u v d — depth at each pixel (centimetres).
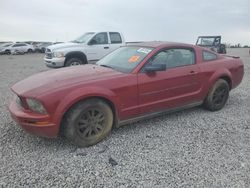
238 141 405
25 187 288
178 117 510
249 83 880
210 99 529
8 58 2583
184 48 494
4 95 699
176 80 461
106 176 310
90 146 387
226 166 331
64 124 367
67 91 358
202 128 456
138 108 423
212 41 1998
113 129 448
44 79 397
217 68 530
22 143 394
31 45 4006
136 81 414
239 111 553
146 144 393
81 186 291
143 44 496
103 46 1176
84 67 466
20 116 358
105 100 392
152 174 313
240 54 2675
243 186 291
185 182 298
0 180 300
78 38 1227
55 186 290
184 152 368
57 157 353
